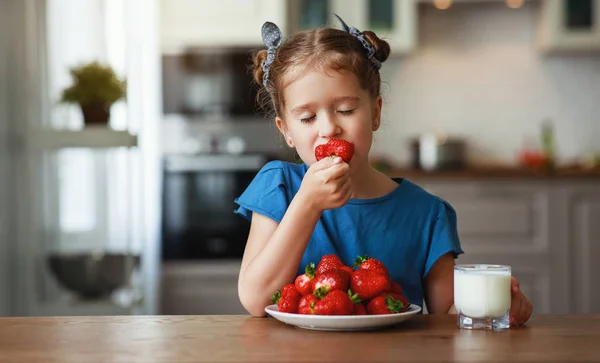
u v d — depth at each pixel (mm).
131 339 1044
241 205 1425
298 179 1458
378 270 1125
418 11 4715
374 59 1364
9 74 3385
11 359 935
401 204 1449
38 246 3371
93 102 2924
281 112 1374
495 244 4059
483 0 4441
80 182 3562
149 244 3861
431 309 1439
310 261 1403
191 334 1073
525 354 934
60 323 1180
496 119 4715
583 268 4027
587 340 1021
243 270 1312
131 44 3535
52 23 3436
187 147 4043
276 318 1137
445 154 4336
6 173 3361
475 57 4715
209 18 4082
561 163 4645
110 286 2859
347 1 4398
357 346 980
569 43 4395
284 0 4109
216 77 4055
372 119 1401
